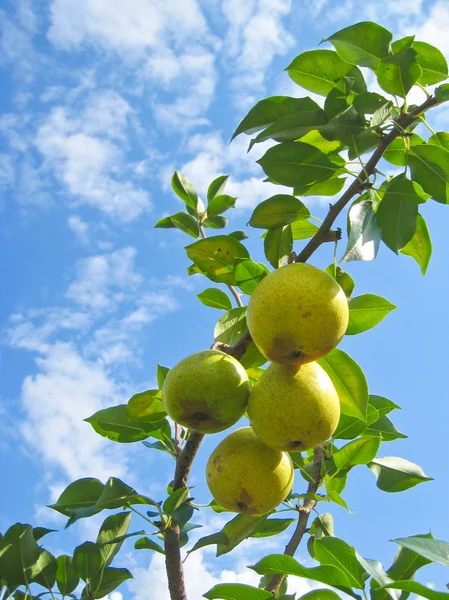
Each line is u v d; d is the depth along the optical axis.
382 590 0.69
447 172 0.78
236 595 0.69
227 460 0.76
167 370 0.83
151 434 0.84
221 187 1.06
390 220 0.77
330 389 0.74
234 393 0.74
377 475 0.86
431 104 0.78
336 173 0.81
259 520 0.82
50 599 0.79
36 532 0.82
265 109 0.79
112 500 0.75
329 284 0.71
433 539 0.65
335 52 0.82
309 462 0.90
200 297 0.89
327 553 0.70
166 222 1.00
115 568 0.81
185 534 0.79
